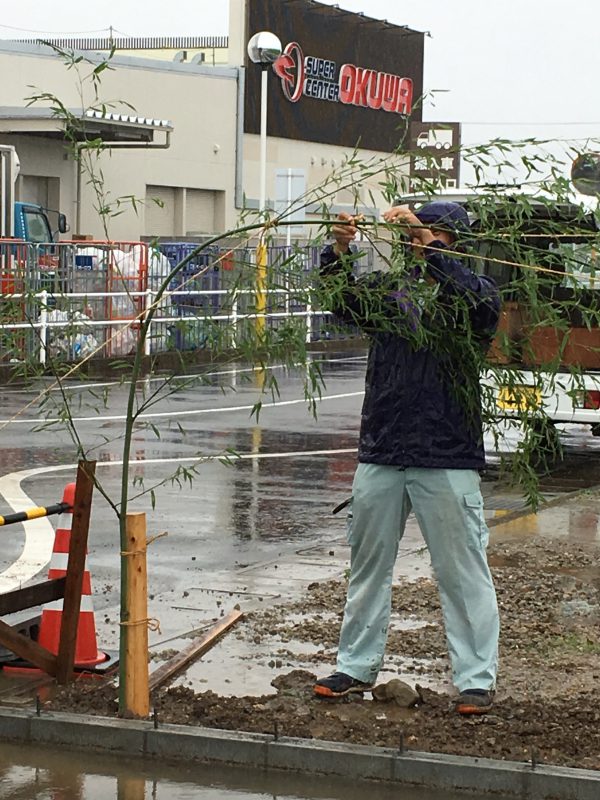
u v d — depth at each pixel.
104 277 23.58
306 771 5.48
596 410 13.95
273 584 8.80
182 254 25.69
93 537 10.46
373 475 6.04
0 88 33.69
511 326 6.18
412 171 5.93
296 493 12.59
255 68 42.94
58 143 35.12
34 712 5.92
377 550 6.12
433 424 5.91
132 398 6.01
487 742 5.61
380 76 49.53
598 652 7.18
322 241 5.80
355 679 6.18
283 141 44.66
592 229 5.77
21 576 9.11
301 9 44.91
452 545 5.96
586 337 14.28
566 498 12.25
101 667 6.68
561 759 5.42
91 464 6.35
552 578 8.94
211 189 41.22
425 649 7.12
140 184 38.16
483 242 5.84
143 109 38.03
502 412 6.14
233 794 5.29
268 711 5.98
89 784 5.38
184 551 9.98
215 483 13.02
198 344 6.21
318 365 5.86
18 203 27.48
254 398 20.22
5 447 14.85
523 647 7.27
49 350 6.86
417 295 5.68
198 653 6.97
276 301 5.72
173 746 5.65
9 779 5.42
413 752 5.45
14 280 7.02
